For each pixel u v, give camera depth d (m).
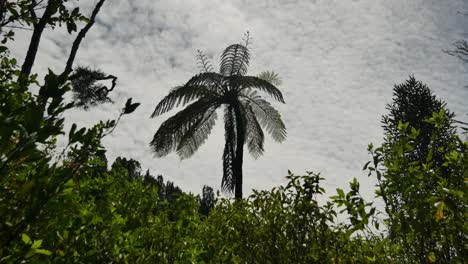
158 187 2.82
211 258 2.68
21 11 1.87
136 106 1.21
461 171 1.80
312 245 2.56
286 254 2.61
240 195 11.46
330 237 2.55
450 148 2.00
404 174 1.84
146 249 2.38
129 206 2.62
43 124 0.90
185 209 2.86
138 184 2.79
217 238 2.83
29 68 3.69
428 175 1.82
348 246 2.49
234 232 2.84
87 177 1.38
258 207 2.87
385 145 2.00
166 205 2.85
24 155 0.88
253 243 2.79
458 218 1.73
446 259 1.78
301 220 2.67
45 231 1.15
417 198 1.75
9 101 1.10
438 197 1.70
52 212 1.01
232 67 13.97
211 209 3.20
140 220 2.55
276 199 2.82
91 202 2.04
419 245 1.84
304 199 2.69
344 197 1.95
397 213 1.77
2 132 0.82
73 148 1.09
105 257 1.79
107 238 1.85
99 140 1.14
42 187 0.92
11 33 1.94
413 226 1.71
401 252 1.95
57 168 0.96
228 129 13.30
